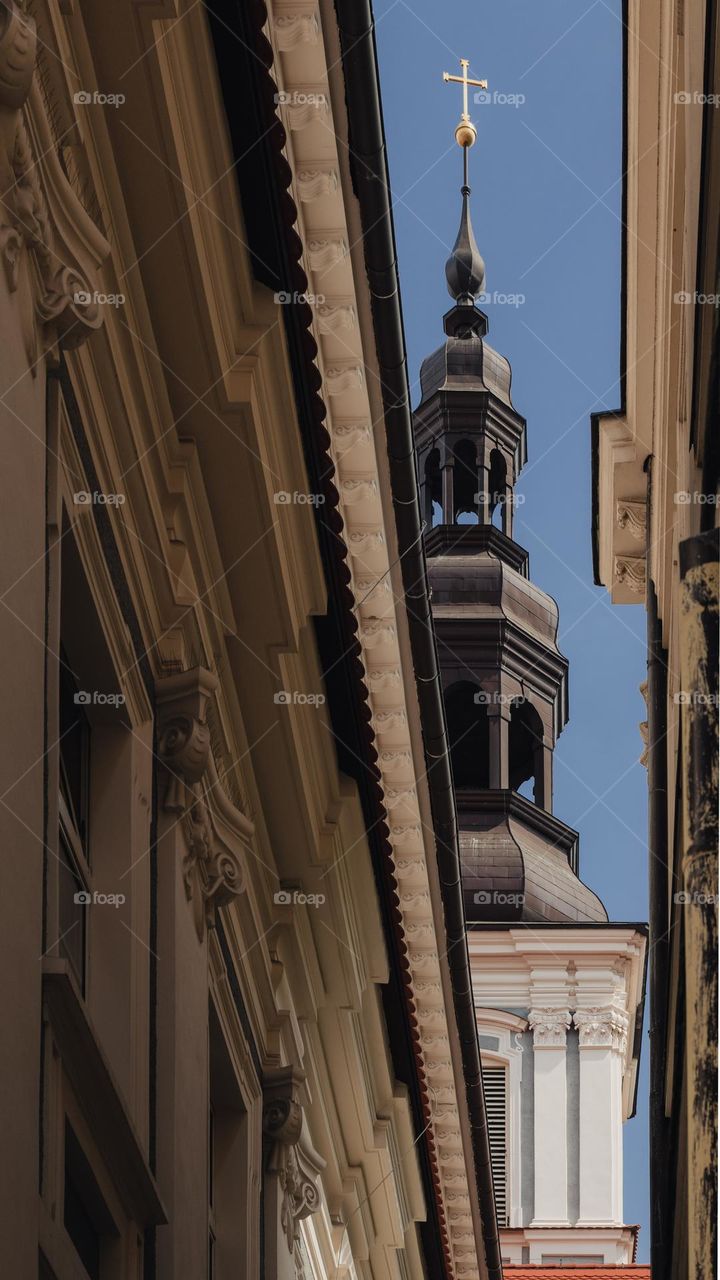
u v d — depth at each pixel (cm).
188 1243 1330
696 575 1192
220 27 1292
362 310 1554
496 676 5991
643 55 1855
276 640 1569
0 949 940
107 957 1263
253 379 1388
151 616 1379
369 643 1819
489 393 6200
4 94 1002
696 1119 1126
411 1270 2578
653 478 2278
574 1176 5900
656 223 2000
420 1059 2323
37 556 1037
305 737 1714
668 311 1941
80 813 1280
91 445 1223
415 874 2056
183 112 1251
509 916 6072
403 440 1656
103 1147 1153
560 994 6028
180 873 1389
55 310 1075
